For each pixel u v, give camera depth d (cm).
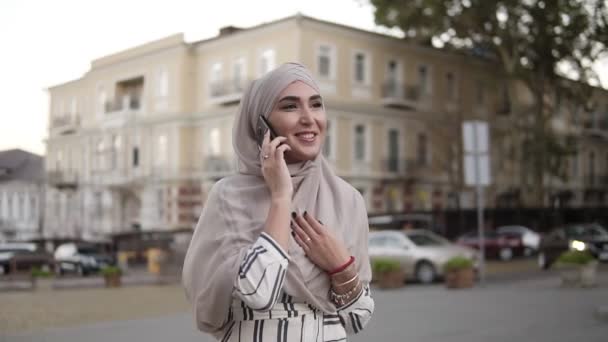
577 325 970
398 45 3812
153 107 4122
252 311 199
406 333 905
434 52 3981
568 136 3559
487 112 4222
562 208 4062
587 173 5294
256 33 3569
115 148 4381
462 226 3556
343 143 3566
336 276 201
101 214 4450
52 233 4572
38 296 1689
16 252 2823
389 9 3177
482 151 1576
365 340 848
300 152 206
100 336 943
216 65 3828
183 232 3562
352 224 215
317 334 202
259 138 209
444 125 3862
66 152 4828
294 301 200
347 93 3581
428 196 3959
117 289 1933
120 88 4416
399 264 1772
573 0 3038
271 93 208
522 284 1756
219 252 199
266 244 189
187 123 3931
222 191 208
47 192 4772
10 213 3666
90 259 2864
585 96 3241
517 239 2939
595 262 1612
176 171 3934
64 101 4869
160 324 1069
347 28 3569
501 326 966
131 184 4184
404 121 3859
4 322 1133
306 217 201
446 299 1377
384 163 3753
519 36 3234
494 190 4197
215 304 194
